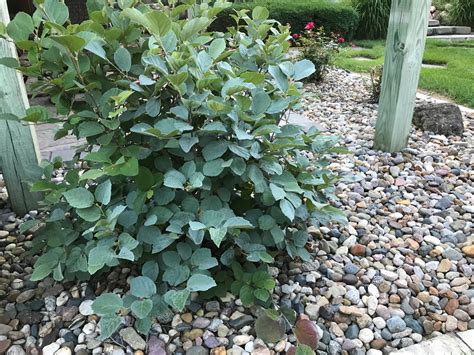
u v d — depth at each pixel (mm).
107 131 1341
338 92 4199
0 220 1884
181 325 1302
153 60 1190
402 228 1856
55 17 1219
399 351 1264
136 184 1336
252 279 1322
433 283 1545
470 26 8344
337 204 2023
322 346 1272
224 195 1360
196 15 1581
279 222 1400
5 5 1694
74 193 1226
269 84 1491
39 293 1451
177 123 1213
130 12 1121
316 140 1537
